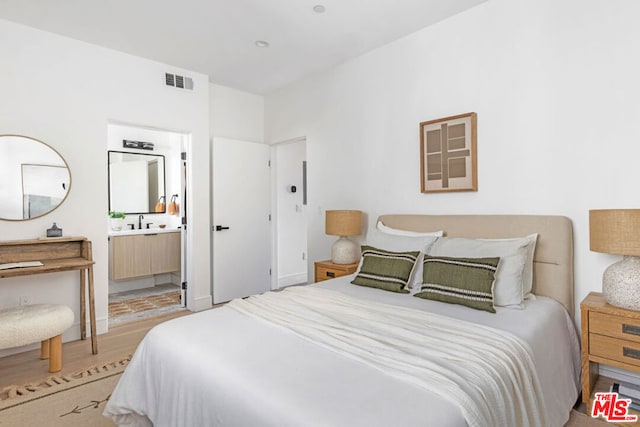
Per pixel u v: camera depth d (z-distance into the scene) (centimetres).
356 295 233
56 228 293
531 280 225
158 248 482
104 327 325
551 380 168
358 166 357
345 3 259
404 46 315
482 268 209
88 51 315
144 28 291
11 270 244
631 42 207
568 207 230
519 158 250
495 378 124
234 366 131
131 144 491
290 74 399
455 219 274
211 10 265
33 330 229
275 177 481
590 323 192
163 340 162
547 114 238
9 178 278
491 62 262
